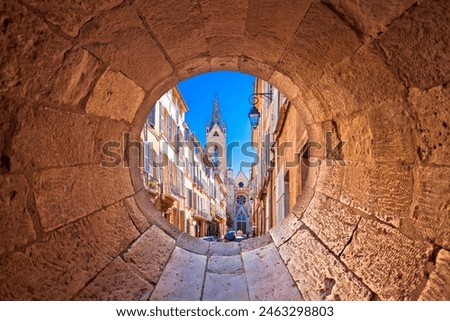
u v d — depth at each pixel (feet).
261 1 5.54
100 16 4.79
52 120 5.19
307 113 9.37
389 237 5.29
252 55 8.22
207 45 7.72
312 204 9.63
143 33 5.98
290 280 8.38
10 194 4.33
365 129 6.06
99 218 7.23
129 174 9.46
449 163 3.95
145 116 9.83
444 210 4.06
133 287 7.43
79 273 5.93
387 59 4.54
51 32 4.23
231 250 11.55
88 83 5.78
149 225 10.25
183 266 9.82
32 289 4.62
